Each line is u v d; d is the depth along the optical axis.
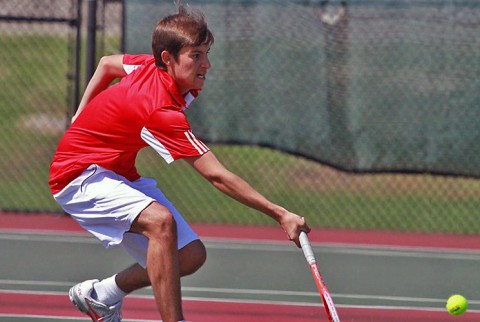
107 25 27.81
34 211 26.75
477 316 16.84
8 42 40.31
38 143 34.00
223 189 11.59
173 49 11.75
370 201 28.94
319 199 29.00
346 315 16.66
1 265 20.09
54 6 40.66
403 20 27.23
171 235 11.91
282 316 16.44
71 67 27.91
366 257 22.31
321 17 27.56
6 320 15.47
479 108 27.03
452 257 22.67
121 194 12.11
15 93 37.53
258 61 27.64
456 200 29.22
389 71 27.23
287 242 23.88
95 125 12.23
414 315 16.78
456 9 27.14
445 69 27.03
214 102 27.59
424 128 27.12
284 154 31.08
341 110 27.39
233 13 27.73
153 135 11.74
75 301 13.59
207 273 19.83
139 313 16.16
